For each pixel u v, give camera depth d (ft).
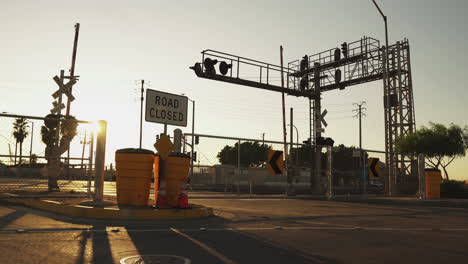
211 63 80.02
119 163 35.37
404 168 100.63
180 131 41.29
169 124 37.52
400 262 18.56
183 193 34.68
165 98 37.40
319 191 91.66
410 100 103.14
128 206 34.24
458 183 97.40
